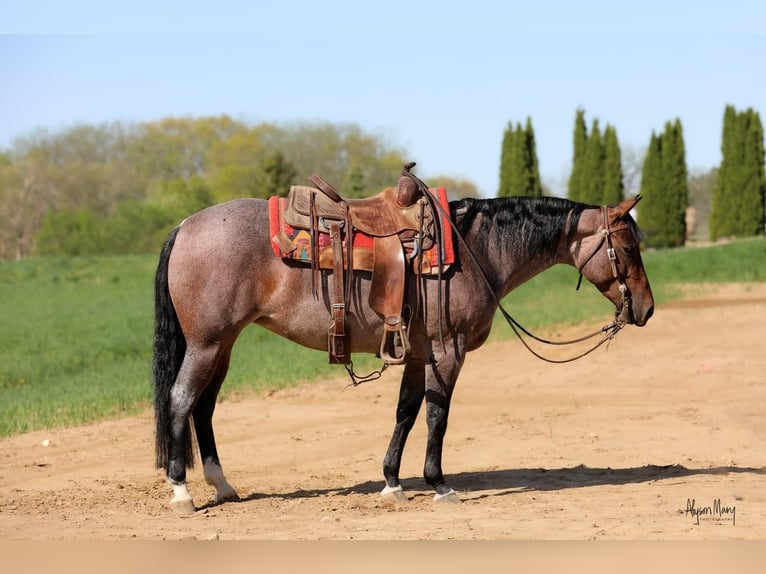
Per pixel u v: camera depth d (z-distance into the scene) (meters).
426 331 7.88
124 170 81.94
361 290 7.79
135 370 18.70
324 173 79.50
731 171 54.38
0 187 75.19
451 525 7.07
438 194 8.02
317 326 7.83
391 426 12.35
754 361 16.53
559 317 23.47
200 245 7.72
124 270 48.00
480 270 8.00
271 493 8.71
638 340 19.75
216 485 8.27
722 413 12.48
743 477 8.94
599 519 7.17
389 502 8.09
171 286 7.79
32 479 9.54
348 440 11.48
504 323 22.81
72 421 12.99
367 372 16.95
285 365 17.66
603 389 14.97
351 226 7.76
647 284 8.54
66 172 79.12
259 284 7.75
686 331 20.78
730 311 23.94
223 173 77.50
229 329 7.77
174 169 87.00
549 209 8.35
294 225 7.72
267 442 11.43
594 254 8.42
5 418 13.12
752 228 54.06
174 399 7.75
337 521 7.30
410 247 7.79
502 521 7.17
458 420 12.73
